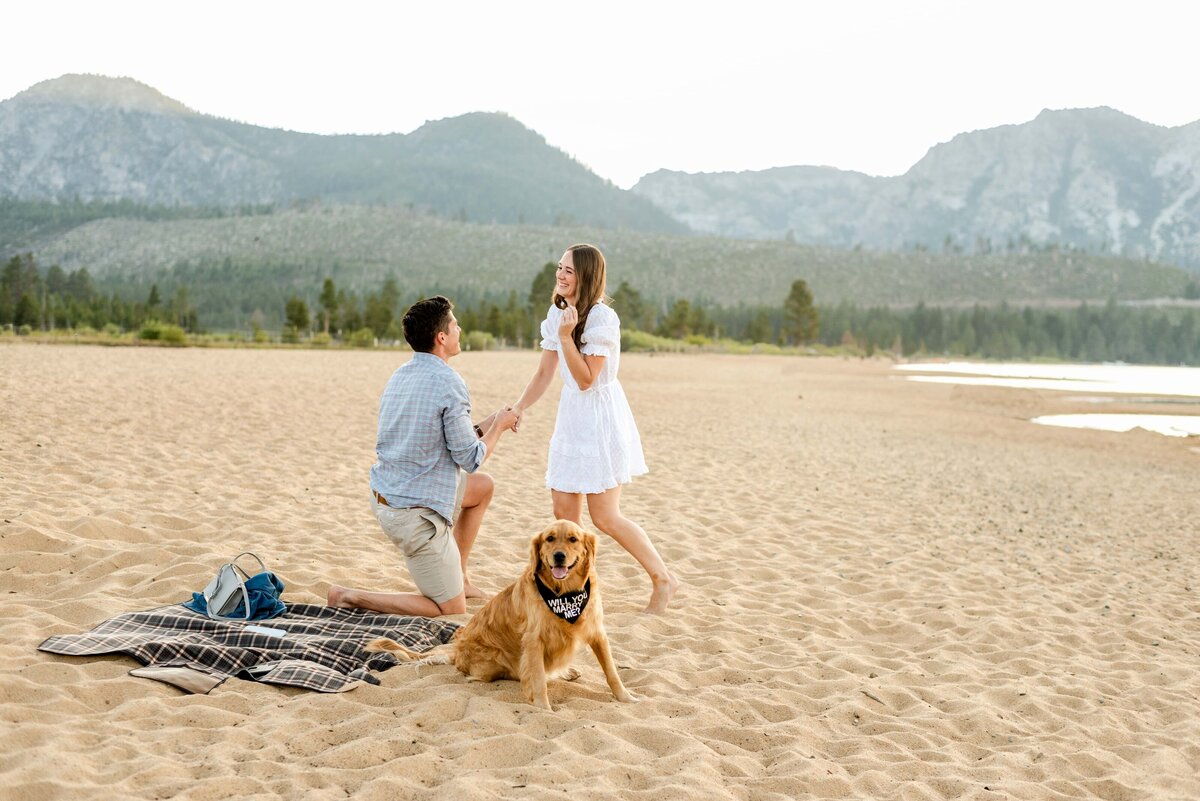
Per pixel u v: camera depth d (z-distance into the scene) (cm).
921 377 5638
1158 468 1730
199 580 561
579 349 573
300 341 7856
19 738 331
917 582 747
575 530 416
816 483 1222
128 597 525
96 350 3666
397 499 523
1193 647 620
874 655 559
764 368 5809
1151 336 19012
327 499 852
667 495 1041
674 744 390
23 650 418
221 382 2058
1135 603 735
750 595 673
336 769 338
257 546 658
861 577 751
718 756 381
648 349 8538
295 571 601
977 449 1859
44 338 5088
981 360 16212
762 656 537
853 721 444
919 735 429
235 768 330
